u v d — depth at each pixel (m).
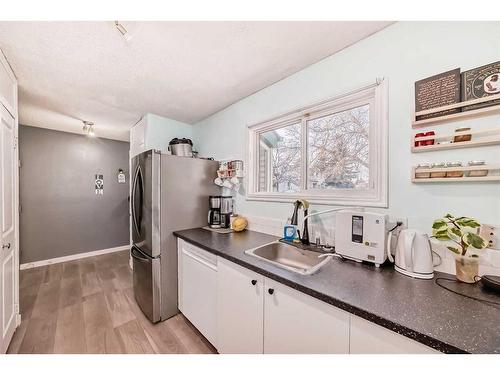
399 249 1.07
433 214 1.07
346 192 1.50
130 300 2.24
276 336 1.06
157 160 1.89
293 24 1.21
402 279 0.99
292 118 1.82
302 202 1.56
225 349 1.38
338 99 1.49
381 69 1.26
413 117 1.11
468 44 0.98
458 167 0.96
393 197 1.21
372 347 0.74
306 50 1.45
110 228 3.93
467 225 0.90
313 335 0.91
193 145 3.05
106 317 1.94
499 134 0.89
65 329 1.76
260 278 1.15
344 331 0.81
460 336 0.61
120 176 4.04
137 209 2.13
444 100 1.03
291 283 0.96
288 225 1.68
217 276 1.46
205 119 2.81
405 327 0.64
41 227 3.25
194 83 1.90
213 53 1.47
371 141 1.36
